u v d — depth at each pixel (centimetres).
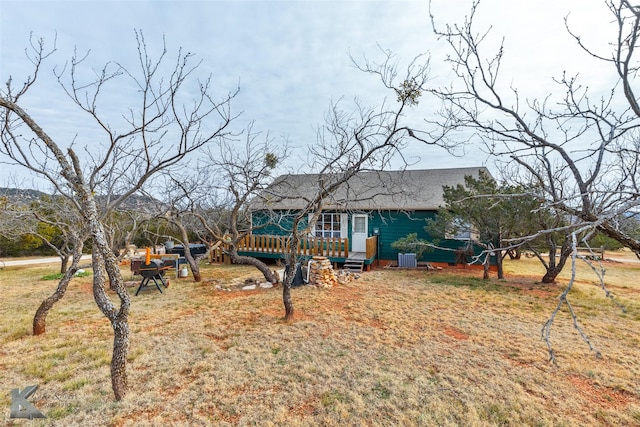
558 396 365
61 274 1140
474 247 1184
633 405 347
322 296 805
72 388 383
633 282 976
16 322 614
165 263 1009
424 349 488
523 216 807
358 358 459
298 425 321
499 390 376
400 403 353
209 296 820
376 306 714
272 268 1251
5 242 1719
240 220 1230
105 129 427
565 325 586
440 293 829
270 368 431
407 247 1178
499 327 579
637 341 509
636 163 245
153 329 579
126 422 324
